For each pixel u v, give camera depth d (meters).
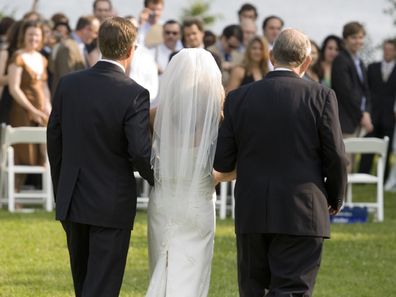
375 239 27.30
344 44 35.91
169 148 15.90
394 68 41.41
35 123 31.91
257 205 15.08
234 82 30.80
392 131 41.50
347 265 23.52
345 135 34.28
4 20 35.88
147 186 32.44
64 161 15.72
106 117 15.38
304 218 14.93
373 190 39.72
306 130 15.01
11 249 24.36
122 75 15.67
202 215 15.95
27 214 30.14
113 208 15.38
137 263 23.23
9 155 30.55
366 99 35.12
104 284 15.37
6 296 19.72
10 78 31.50
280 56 15.45
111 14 35.78
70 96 15.66
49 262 22.98
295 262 14.98
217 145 15.49
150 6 35.00
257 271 15.52
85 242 15.95
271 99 15.16
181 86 15.91
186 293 15.77
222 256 24.17
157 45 32.97
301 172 15.00
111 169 15.49
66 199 15.50
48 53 34.72
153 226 16.16
